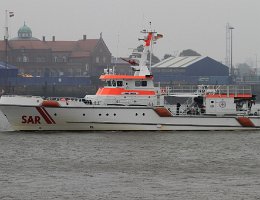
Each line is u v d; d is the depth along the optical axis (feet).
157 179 401.70
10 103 588.91
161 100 615.57
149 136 583.17
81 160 465.06
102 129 599.98
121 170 429.38
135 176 409.90
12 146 525.34
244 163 461.37
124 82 606.14
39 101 590.55
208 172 425.69
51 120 594.65
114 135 584.81
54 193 364.17
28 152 497.87
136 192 367.86
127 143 542.98
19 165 444.14
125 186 381.81
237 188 378.73
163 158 477.77
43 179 398.01
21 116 593.42
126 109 599.16
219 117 620.90
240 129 627.87
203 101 624.59
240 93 629.92
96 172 421.59
